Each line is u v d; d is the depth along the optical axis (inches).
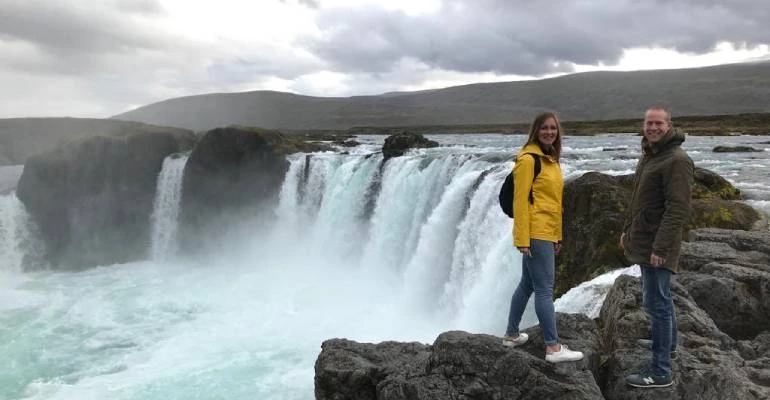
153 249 1284.4
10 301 911.0
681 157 233.5
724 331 335.3
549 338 263.1
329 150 1254.9
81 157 1267.2
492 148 1216.8
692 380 252.5
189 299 893.8
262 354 637.9
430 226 753.0
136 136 1278.3
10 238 1251.8
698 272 365.7
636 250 250.1
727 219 494.3
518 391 256.5
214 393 538.6
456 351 272.5
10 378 610.9
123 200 1279.5
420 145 1255.5
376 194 943.0
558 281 540.4
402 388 277.3
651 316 250.8
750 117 3550.7
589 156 1016.2
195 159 1199.6
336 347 334.6
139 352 673.0
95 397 547.8
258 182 1160.8
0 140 2399.1
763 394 242.5
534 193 253.8
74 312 845.2
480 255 648.4
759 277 338.3
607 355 293.9
